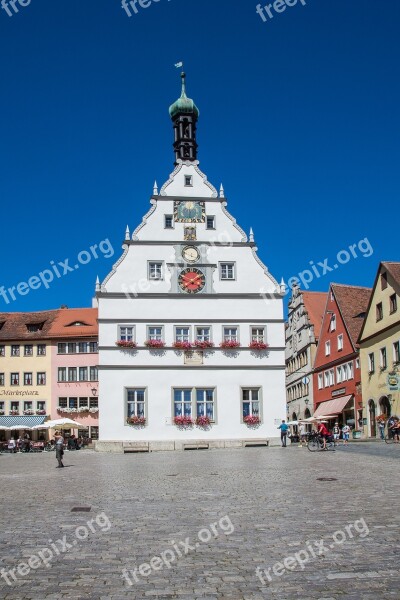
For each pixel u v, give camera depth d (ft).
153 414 147.43
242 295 153.89
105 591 26.32
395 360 152.46
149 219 154.71
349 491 53.47
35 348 236.02
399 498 48.49
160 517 42.91
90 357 232.12
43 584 27.43
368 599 24.41
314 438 122.62
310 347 230.68
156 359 149.28
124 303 150.61
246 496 52.26
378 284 163.43
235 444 147.02
